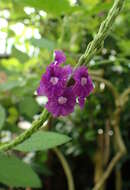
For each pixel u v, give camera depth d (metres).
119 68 0.18
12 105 0.18
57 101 0.07
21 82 0.14
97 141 0.18
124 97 0.15
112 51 0.17
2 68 0.17
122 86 0.18
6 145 0.08
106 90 0.17
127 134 0.19
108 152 0.17
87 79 0.07
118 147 0.16
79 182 0.20
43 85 0.07
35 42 0.12
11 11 0.17
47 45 0.12
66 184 0.20
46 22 0.17
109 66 0.17
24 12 0.16
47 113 0.07
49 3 0.11
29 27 0.17
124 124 0.19
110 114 0.17
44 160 0.18
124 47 0.15
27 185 0.08
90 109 0.18
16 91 0.15
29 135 0.08
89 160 0.20
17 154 0.17
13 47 0.15
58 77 0.07
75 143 0.19
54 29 0.17
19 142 0.08
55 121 0.19
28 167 0.08
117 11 0.07
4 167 0.08
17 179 0.08
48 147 0.08
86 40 0.16
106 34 0.07
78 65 0.07
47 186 0.19
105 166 0.18
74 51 0.17
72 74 0.07
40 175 0.19
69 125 0.19
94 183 0.19
